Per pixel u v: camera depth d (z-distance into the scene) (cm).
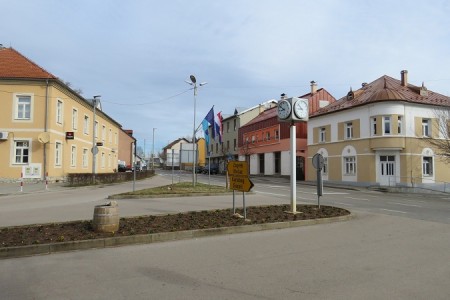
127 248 799
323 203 1816
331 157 3766
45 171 2916
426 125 3328
